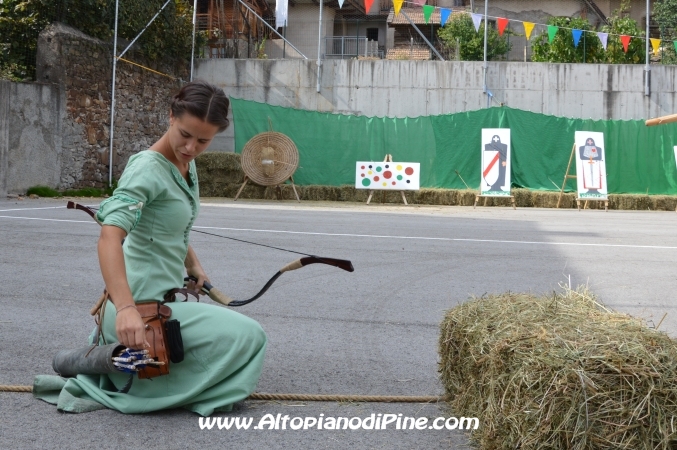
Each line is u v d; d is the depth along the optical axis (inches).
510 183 738.8
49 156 615.8
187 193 119.1
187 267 129.0
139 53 748.6
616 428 87.0
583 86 806.5
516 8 1275.8
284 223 438.6
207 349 117.3
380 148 787.4
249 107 786.8
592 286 254.2
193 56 842.2
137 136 748.0
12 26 642.2
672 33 1176.2
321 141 788.6
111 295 105.1
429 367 154.4
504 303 117.9
